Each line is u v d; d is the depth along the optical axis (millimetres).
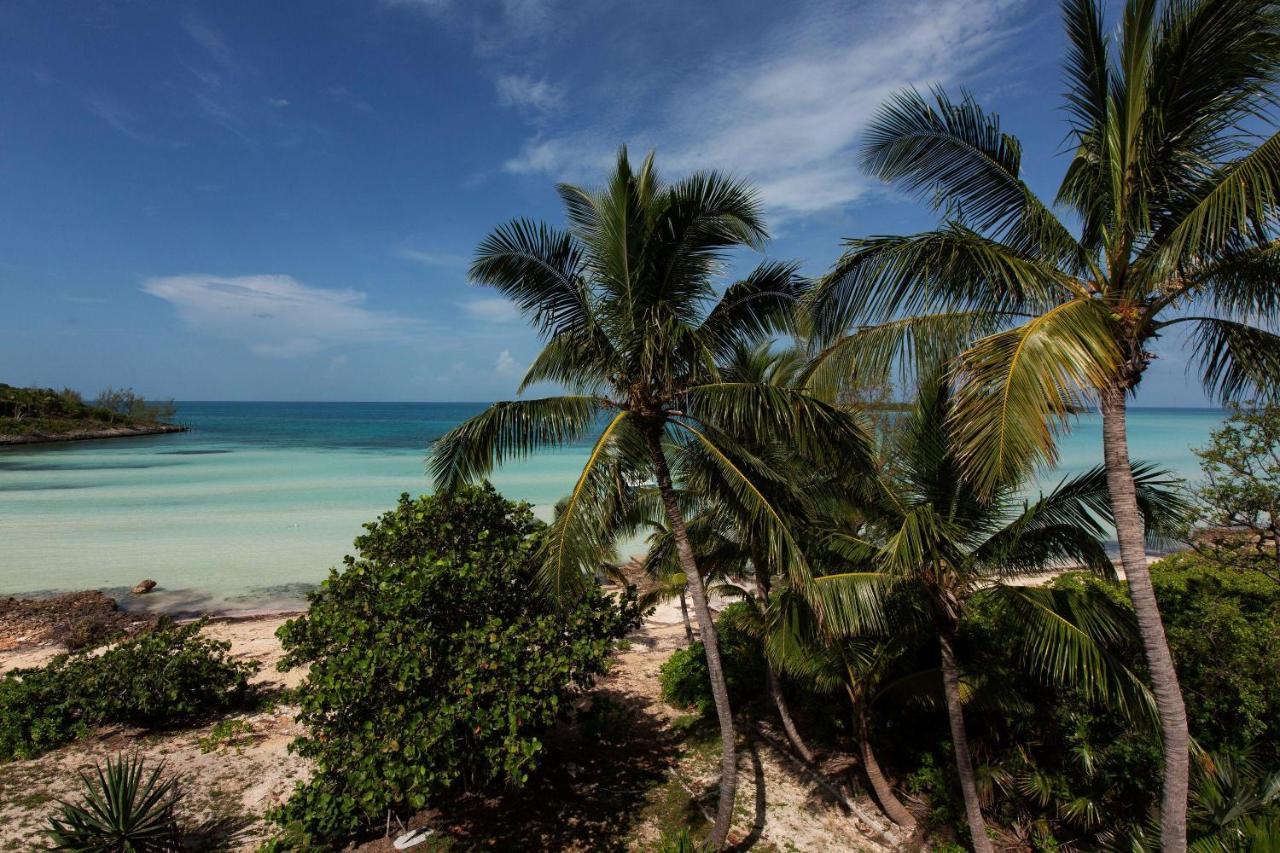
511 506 10008
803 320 6695
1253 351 5973
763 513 7074
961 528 6848
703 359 6730
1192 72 5094
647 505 10242
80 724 10344
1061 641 6445
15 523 28281
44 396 80500
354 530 27609
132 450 62844
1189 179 5457
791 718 11469
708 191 6555
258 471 46188
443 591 8023
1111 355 5094
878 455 7898
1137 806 7945
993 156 5898
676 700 12703
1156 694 5766
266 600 19641
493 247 6914
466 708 7289
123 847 7141
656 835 8492
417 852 8023
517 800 9125
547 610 8812
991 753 9281
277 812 7930
